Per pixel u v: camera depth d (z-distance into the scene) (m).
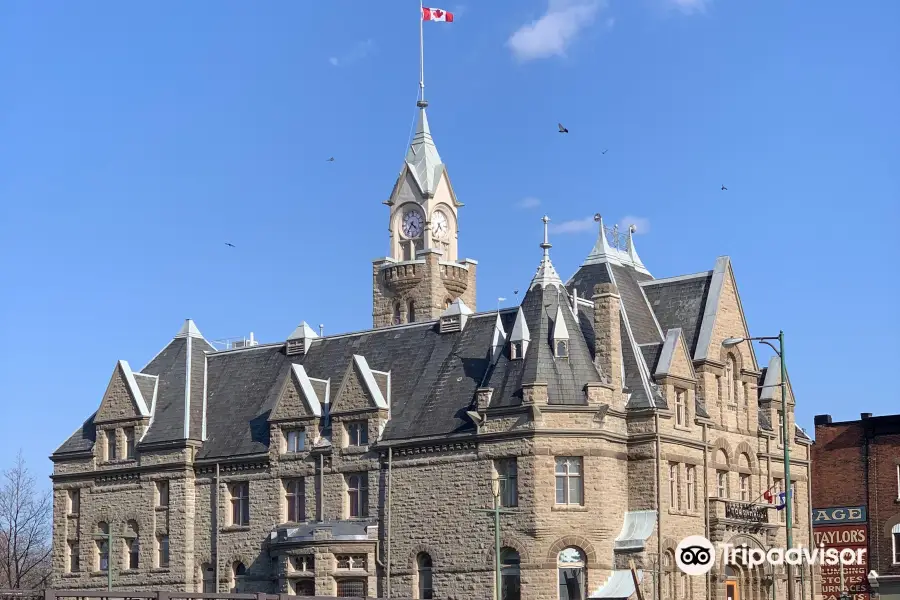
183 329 107.88
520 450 84.62
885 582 106.94
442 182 120.00
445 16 123.38
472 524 86.12
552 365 85.75
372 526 90.25
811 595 102.31
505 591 84.69
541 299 88.31
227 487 98.56
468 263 119.00
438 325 96.44
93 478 104.31
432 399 91.44
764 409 100.81
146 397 103.94
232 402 102.19
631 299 97.00
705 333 94.38
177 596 56.53
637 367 88.94
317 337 103.06
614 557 84.69
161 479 101.12
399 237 119.56
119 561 101.94
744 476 96.62
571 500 84.62
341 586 89.62
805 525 103.38
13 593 53.88
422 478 88.94
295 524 94.12
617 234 102.69
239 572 96.75
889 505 107.94
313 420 94.62
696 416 91.00
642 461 86.69
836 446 111.25
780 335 72.69
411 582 88.25
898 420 108.12
